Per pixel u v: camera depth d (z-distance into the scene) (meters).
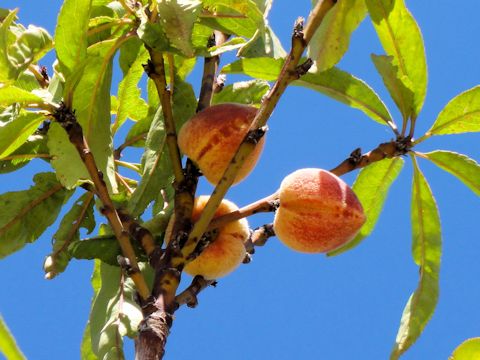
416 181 0.91
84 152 0.81
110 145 0.86
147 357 0.76
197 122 0.85
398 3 0.89
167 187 0.91
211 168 0.85
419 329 0.88
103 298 0.88
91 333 0.88
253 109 0.86
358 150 0.88
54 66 0.89
